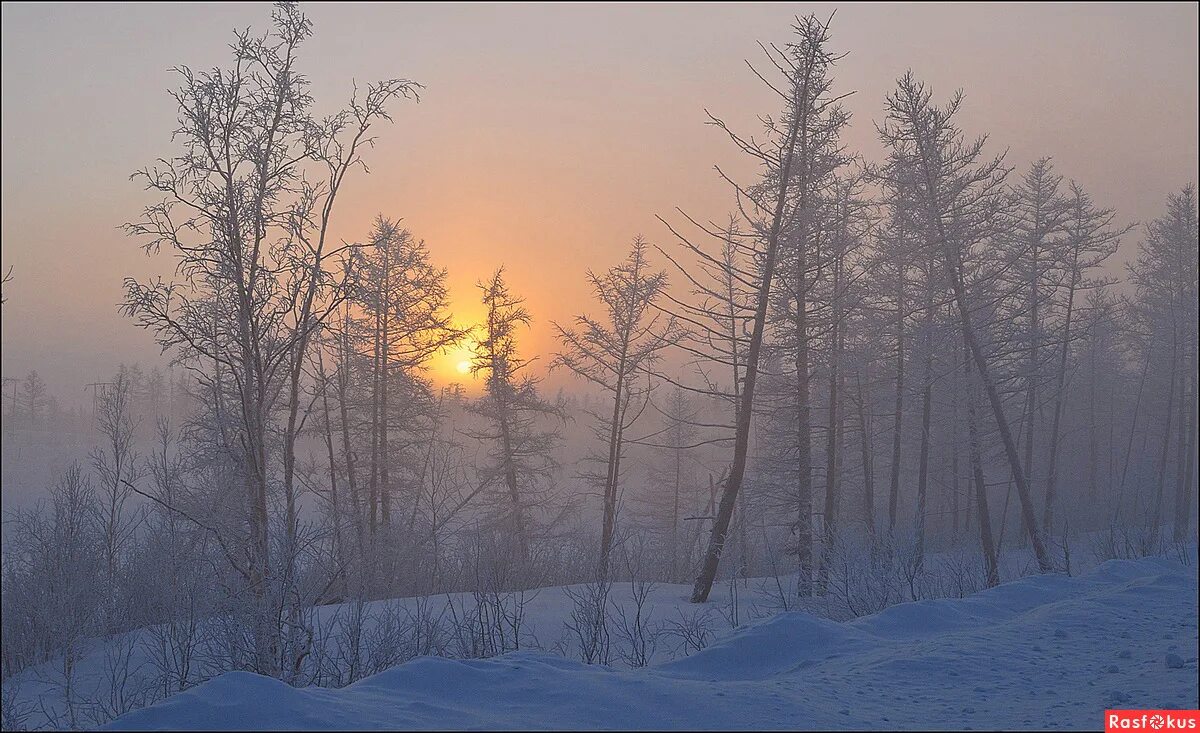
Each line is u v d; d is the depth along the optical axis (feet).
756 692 21.99
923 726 19.22
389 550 62.59
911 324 100.42
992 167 91.81
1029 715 20.10
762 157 77.61
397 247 102.22
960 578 51.03
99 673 48.29
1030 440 133.39
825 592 52.80
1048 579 45.96
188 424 58.59
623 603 61.36
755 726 18.92
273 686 19.19
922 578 51.96
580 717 19.06
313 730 17.22
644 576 84.48
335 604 54.95
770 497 84.99
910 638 32.42
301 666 42.01
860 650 29.48
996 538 151.64
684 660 28.81
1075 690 22.67
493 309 119.24
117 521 67.72
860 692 23.04
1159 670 24.13
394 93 53.72
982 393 109.40
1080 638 30.04
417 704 19.66
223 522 47.91
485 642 43.29
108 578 63.21
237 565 44.47
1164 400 175.73
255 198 51.37
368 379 106.73
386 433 110.73
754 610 57.88
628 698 20.59
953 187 91.76
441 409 113.60
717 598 67.21
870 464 118.62
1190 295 154.51
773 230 77.66
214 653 41.68
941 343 101.60
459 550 68.95
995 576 59.82
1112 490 191.83
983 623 35.94
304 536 43.39
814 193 77.92
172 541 57.67
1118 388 202.59
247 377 51.24
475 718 18.66
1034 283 117.70
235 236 50.62
